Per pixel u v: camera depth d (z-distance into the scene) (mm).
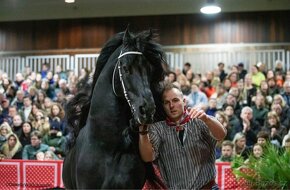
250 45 14609
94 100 3586
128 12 14914
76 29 15281
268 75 10938
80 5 14812
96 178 3455
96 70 3744
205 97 9773
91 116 3580
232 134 8016
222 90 9906
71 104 4137
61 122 8609
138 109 3225
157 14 14859
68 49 15305
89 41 15203
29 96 10836
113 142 3471
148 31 3516
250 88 9906
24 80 12391
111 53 3693
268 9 14539
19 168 5906
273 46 14508
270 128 7895
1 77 11820
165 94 3611
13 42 15562
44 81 11609
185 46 14859
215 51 14750
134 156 3504
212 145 3619
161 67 3486
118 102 3510
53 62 15336
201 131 3582
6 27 15578
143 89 3277
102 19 15086
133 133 3543
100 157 3465
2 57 15609
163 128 3623
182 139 3582
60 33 15367
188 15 14883
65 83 11250
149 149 3453
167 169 3613
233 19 14727
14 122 8805
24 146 8266
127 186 3408
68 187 3918
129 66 3330
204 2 14398
